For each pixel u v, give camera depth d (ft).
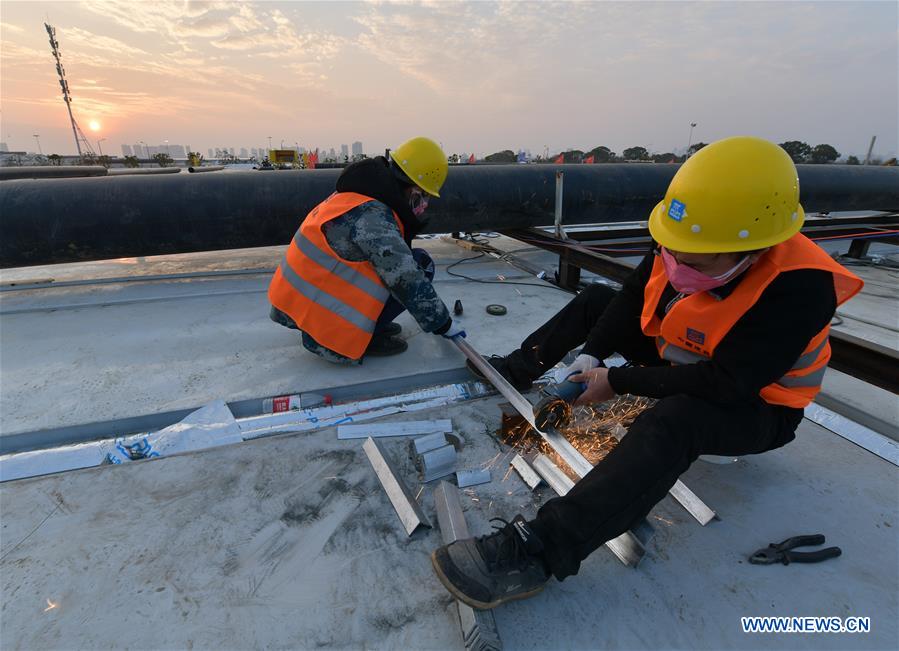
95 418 6.16
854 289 3.78
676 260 3.81
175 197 11.23
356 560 4.19
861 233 15.81
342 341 7.04
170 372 7.40
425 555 4.26
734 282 3.77
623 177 14.67
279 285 7.07
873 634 3.59
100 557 4.15
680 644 3.52
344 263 6.64
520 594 3.57
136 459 5.54
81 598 3.80
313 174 12.48
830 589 3.93
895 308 11.41
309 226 6.66
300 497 4.87
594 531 3.49
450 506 4.56
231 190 11.63
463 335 7.30
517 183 13.52
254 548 4.28
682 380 3.95
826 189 16.20
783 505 4.79
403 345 8.14
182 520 4.56
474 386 7.12
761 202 3.31
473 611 3.52
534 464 5.31
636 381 4.30
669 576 4.05
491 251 16.06
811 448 5.65
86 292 11.32
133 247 11.28
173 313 9.94
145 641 3.50
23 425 5.99
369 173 6.59
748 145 3.41
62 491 4.87
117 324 9.32
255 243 12.17
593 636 3.58
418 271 6.44
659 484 3.59
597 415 6.32
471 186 13.15
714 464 5.35
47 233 10.59
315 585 3.95
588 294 6.18
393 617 3.71
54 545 4.26
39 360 7.76
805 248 3.65
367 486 5.05
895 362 5.39
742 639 3.56
